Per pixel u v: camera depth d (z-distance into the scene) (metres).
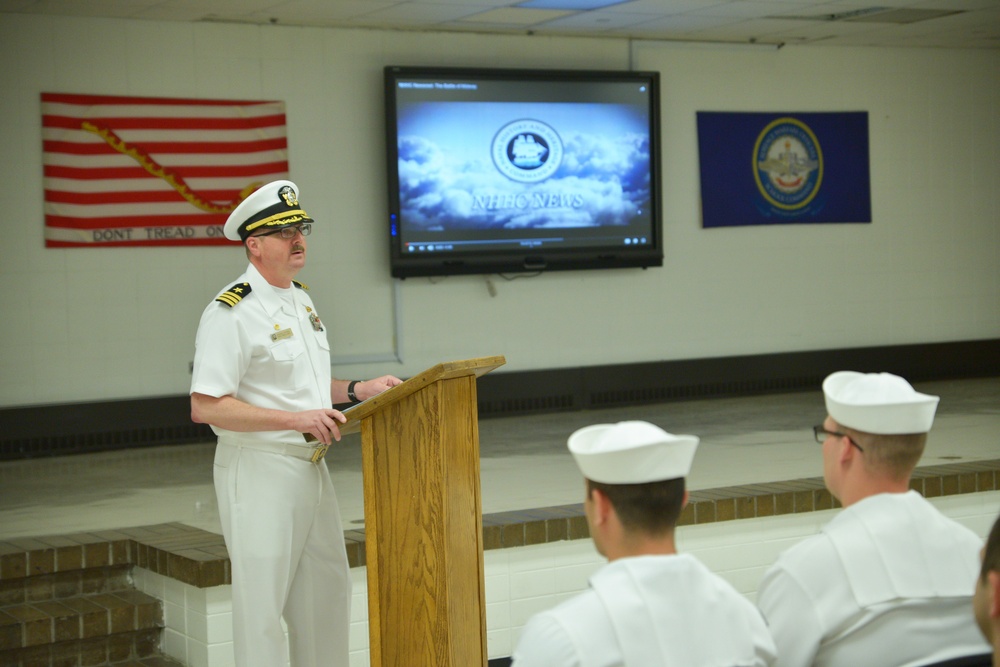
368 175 9.45
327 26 9.21
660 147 10.21
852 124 11.23
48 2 7.99
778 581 2.18
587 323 10.30
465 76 9.50
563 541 5.09
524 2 8.59
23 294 8.37
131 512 6.07
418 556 2.93
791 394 10.92
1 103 8.25
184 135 8.77
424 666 2.95
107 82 8.55
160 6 8.24
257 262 3.41
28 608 4.79
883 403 2.16
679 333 10.66
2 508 6.30
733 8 9.18
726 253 10.81
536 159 9.79
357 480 6.94
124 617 4.73
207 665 4.47
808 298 11.16
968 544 2.18
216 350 3.28
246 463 3.30
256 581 3.28
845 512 2.21
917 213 11.56
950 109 11.66
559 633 1.81
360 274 9.47
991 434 7.76
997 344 11.79
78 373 8.54
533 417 9.88
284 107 9.11
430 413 2.86
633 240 10.17
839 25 10.05
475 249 9.65
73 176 8.46
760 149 10.88
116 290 8.62
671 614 1.82
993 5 9.51
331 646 3.51
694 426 8.91
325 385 3.49
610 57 10.27
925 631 2.11
